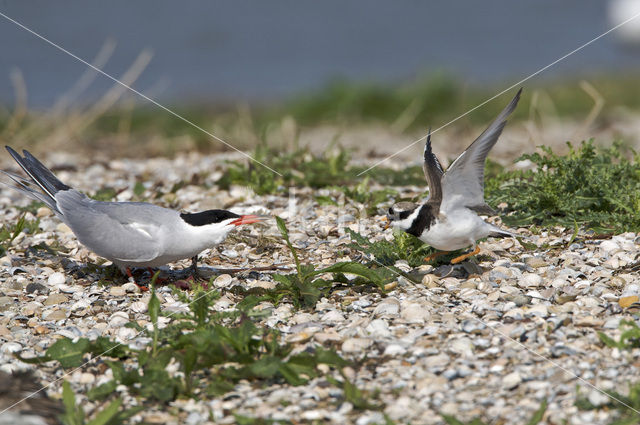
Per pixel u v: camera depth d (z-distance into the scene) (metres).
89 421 6.52
